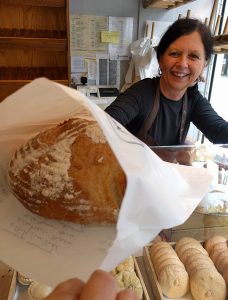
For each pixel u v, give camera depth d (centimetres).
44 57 195
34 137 36
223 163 71
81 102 25
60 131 35
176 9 219
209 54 98
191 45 90
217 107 249
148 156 27
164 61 97
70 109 33
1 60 190
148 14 217
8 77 194
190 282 52
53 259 27
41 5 175
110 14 211
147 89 100
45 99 28
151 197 23
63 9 186
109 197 29
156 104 101
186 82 97
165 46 96
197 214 59
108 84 231
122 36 219
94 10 207
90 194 30
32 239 30
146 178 23
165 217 25
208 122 104
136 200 21
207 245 60
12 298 47
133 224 23
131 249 24
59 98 28
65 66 199
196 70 94
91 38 214
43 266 27
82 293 17
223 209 58
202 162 71
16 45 177
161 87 101
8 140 36
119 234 22
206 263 54
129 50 225
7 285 50
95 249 27
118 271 50
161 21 221
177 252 58
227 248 58
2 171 38
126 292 18
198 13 226
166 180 29
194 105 110
